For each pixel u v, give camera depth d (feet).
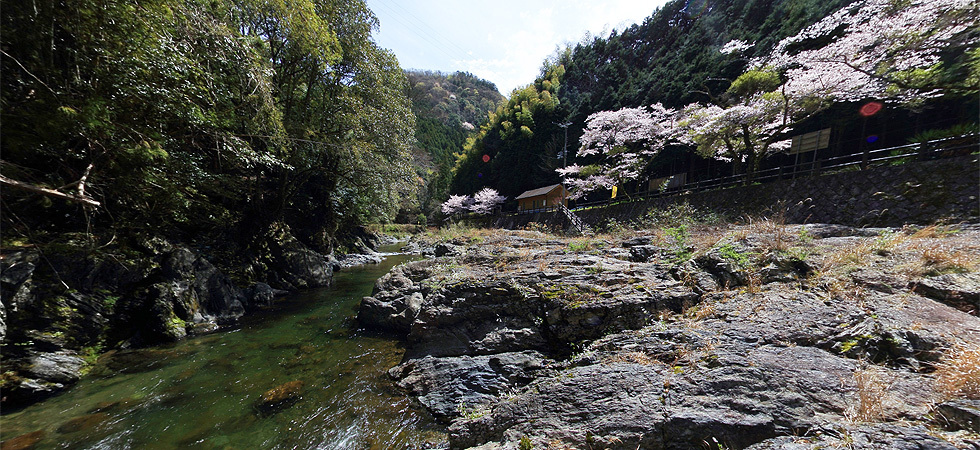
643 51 161.79
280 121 29.22
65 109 14.17
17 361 13.82
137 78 16.60
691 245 21.26
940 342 8.60
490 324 17.08
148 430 12.09
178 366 17.07
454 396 13.76
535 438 8.54
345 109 39.32
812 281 13.23
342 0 36.76
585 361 12.60
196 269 23.99
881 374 8.02
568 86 176.55
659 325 13.17
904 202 26.73
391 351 19.22
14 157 16.24
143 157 17.89
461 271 23.71
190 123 20.71
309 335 21.89
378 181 46.91
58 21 14.82
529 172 130.93
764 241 17.07
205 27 20.75
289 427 12.44
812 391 7.82
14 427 11.93
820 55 38.14
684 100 91.71
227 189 32.94
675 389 8.86
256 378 16.02
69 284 17.13
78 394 14.16
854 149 58.54
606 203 72.74
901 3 33.73
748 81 47.52
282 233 39.70
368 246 79.66
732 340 10.70
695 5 153.79
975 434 5.66
